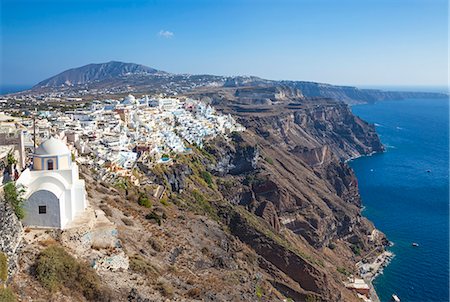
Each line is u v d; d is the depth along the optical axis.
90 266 43.16
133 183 102.31
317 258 127.56
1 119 115.00
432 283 114.38
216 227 93.75
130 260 49.12
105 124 151.62
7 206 39.59
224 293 57.41
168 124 182.50
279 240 112.38
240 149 177.25
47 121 135.88
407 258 130.00
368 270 122.69
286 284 91.50
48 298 36.75
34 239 42.06
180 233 73.25
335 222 150.75
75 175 51.34
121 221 61.97
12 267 36.59
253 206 144.75
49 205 44.41
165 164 128.62
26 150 73.44
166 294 47.12
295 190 159.38
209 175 146.12
